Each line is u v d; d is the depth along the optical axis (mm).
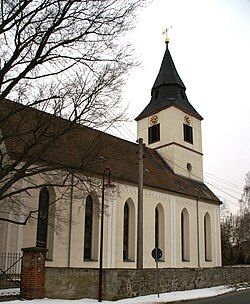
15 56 16516
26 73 16812
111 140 35688
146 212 32250
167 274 23328
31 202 23750
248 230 61344
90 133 23531
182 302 19500
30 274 17141
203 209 38719
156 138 41906
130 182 31156
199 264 36375
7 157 21672
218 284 28500
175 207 35344
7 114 17953
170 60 45281
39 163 22766
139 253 21812
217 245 39500
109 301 18516
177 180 38156
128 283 20188
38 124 17703
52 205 25062
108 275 19016
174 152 39656
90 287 18812
